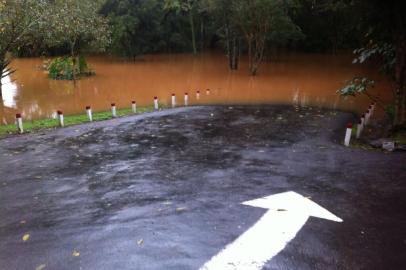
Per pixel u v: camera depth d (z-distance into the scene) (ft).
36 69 120.26
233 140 40.16
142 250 17.43
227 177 27.53
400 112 38.37
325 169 28.84
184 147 37.52
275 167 29.78
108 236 18.85
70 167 31.68
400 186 24.84
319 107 62.28
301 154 33.60
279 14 97.25
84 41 99.19
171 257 16.79
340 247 17.53
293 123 49.39
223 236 18.54
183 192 24.71
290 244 17.80
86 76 104.58
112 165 31.89
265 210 21.39
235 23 100.48
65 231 19.66
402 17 36.06
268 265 16.17
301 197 23.17
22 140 41.65
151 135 43.11
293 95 74.69
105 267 16.21
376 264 16.22
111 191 25.54
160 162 32.32
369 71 105.81
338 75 100.63
